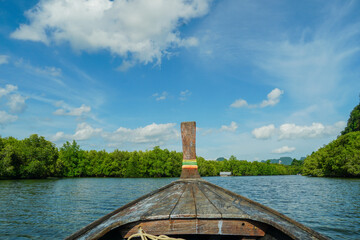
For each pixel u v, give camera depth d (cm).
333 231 1030
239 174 13288
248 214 267
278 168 17100
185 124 573
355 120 10225
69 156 8719
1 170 5456
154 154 8944
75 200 2112
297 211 1495
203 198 364
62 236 1029
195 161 559
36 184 4416
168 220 270
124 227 273
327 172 7275
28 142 6688
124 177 8806
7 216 1423
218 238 308
